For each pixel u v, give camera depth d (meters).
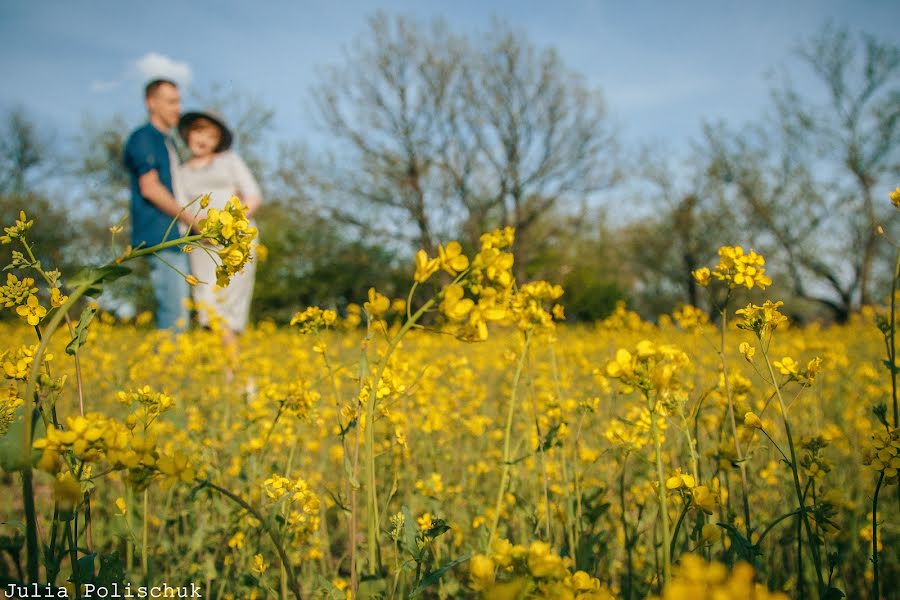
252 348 7.05
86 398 4.57
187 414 3.50
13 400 1.56
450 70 27.64
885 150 23.30
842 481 2.97
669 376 1.37
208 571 2.20
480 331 1.41
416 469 3.19
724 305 2.00
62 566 2.14
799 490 1.69
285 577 1.68
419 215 27.64
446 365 3.77
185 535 2.55
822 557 2.41
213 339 4.39
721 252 1.98
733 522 2.07
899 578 2.34
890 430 1.71
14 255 1.61
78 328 1.62
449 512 3.00
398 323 2.21
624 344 7.26
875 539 1.70
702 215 29.25
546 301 2.02
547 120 28.39
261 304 25.48
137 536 2.31
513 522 2.84
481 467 3.20
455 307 1.39
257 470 2.51
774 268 26.25
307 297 26.81
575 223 30.23
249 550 2.35
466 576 2.53
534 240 29.89
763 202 25.92
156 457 1.20
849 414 3.80
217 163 6.04
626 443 2.26
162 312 5.77
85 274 1.33
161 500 3.11
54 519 1.53
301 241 27.36
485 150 28.59
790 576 2.37
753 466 3.04
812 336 9.49
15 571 2.20
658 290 34.09
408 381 2.95
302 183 26.69
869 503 2.80
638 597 2.17
